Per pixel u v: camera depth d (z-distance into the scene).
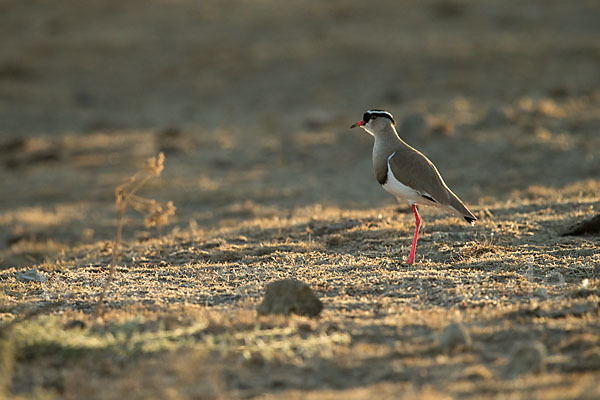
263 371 5.80
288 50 42.66
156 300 8.25
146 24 50.22
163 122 32.22
